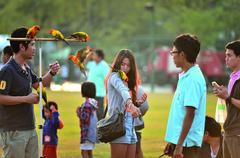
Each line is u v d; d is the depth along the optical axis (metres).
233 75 15.84
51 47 88.12
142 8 100.69
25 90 15.16
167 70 89.25
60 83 72.56
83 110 21.20
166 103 51.97
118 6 100.19
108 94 16.94
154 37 92.25
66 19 91.38
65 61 85.88
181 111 14.30
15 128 14.99
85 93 21.44
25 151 15.25
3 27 84.75
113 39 98.88
